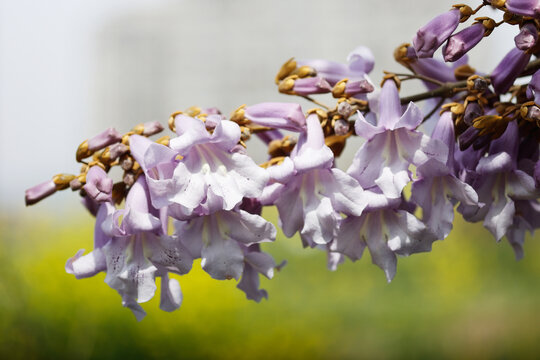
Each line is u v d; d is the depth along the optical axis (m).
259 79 12.48
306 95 0.78
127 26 13.13
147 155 0.70
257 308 2.81
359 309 3.80
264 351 2.62
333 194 0.72
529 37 0.72
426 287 4.29
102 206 0.74
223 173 0.71
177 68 12.89
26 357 2.21
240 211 0.71
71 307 2.35
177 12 12.92
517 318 3.97
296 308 3.51
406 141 0.72
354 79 0.80
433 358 3.40
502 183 0.74
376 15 11.74
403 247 0.72
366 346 3.42
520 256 0.79
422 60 0.82
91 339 2.37
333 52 11.98
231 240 0.72
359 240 0.73
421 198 0.72
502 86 0.75
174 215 0.71
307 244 0.76
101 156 0.74
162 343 2.42
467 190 0.72
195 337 2.45
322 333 3.22
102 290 2.41
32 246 3.44
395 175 0.71
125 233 0.71
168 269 0.72
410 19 11.67
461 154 0.75
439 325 3.81
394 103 0.73
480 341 3.61
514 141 0.74
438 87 0.82
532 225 0.79
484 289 4.64
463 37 0.72
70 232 3.80
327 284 3.90
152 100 13.03
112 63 13.18
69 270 0.72
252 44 12.53
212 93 12.69
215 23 12.69
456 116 0.75
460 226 5.18
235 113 0.75
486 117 0.73
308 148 0.73
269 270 0.75
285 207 0.72
